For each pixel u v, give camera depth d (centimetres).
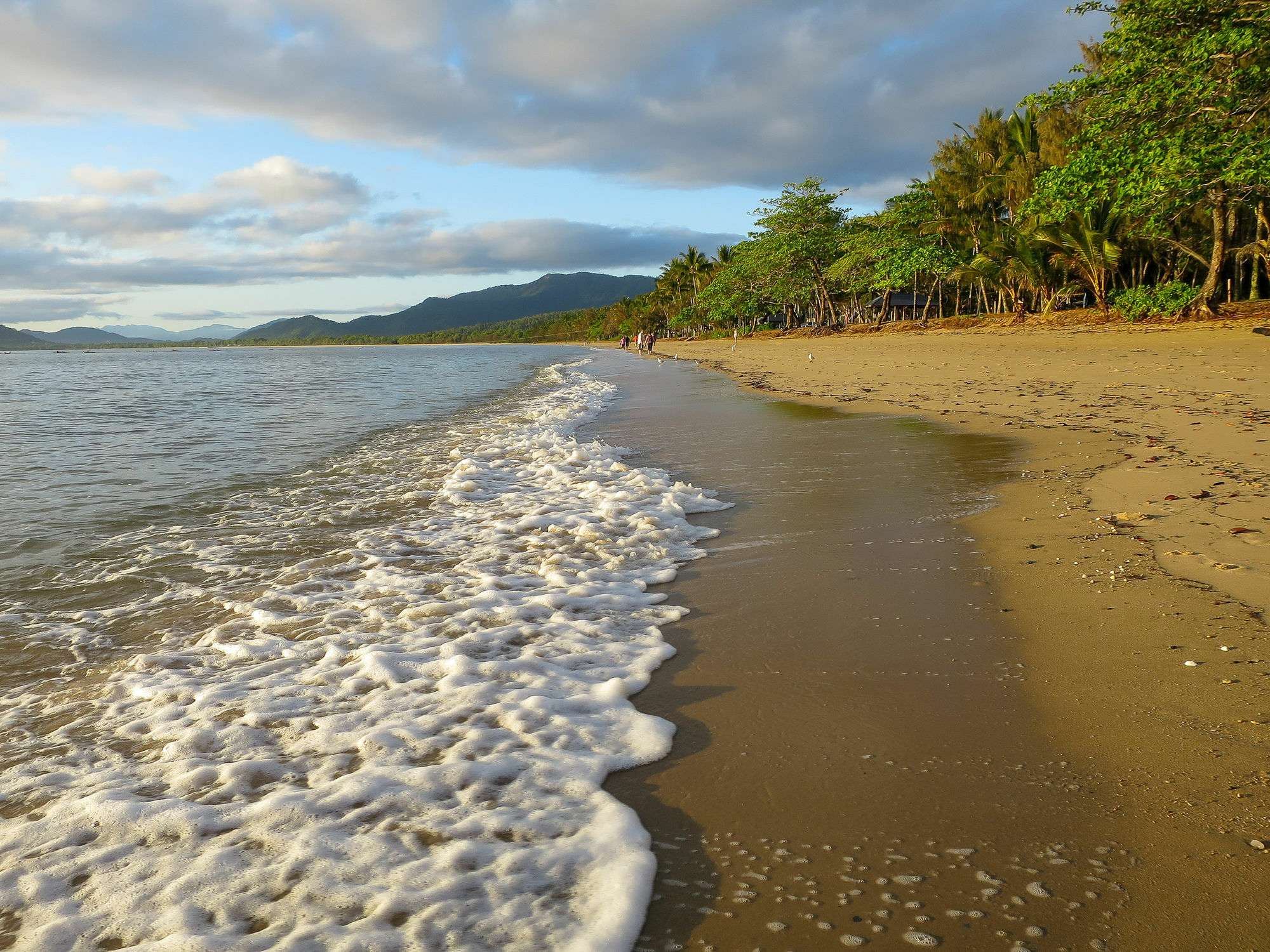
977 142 4091
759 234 5581
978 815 207
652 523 544
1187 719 246
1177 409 901
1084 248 2989
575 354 7569
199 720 282
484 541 536
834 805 216
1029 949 161
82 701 304
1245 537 414
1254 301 2353
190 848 204
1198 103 1889
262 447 1067
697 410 1356
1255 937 160
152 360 8519
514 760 245
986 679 287
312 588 442
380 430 1262
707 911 177
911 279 4366
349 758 252
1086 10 2050
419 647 345
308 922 175
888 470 700
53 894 188
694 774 237
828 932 169
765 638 340
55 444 1101
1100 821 200
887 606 368
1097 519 483
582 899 181
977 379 1498
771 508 588
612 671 313
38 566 495
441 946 166
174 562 500
